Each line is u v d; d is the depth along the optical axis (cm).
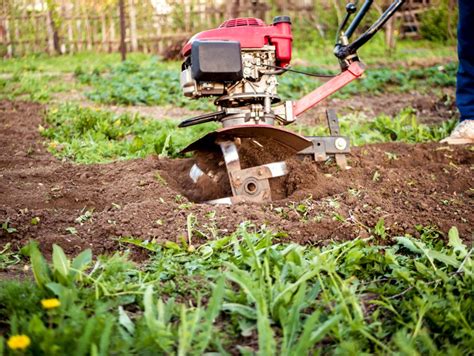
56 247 182
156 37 920
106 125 399
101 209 266
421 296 181
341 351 154
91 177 298
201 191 277
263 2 938
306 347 151
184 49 264
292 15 958
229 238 215
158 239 223
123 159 341
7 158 338
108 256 219
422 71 688
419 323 163
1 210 250
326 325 157
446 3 961
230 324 172
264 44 260
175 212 241
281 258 193
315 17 959
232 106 263
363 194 264
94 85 615
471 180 288
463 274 193
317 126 432
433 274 191
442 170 298
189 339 152
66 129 399
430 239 230
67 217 247
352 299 171
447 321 168
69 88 599
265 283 181
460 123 348
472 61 341
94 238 230
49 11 899
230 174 254
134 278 192
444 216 247
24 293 176
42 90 554
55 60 839
